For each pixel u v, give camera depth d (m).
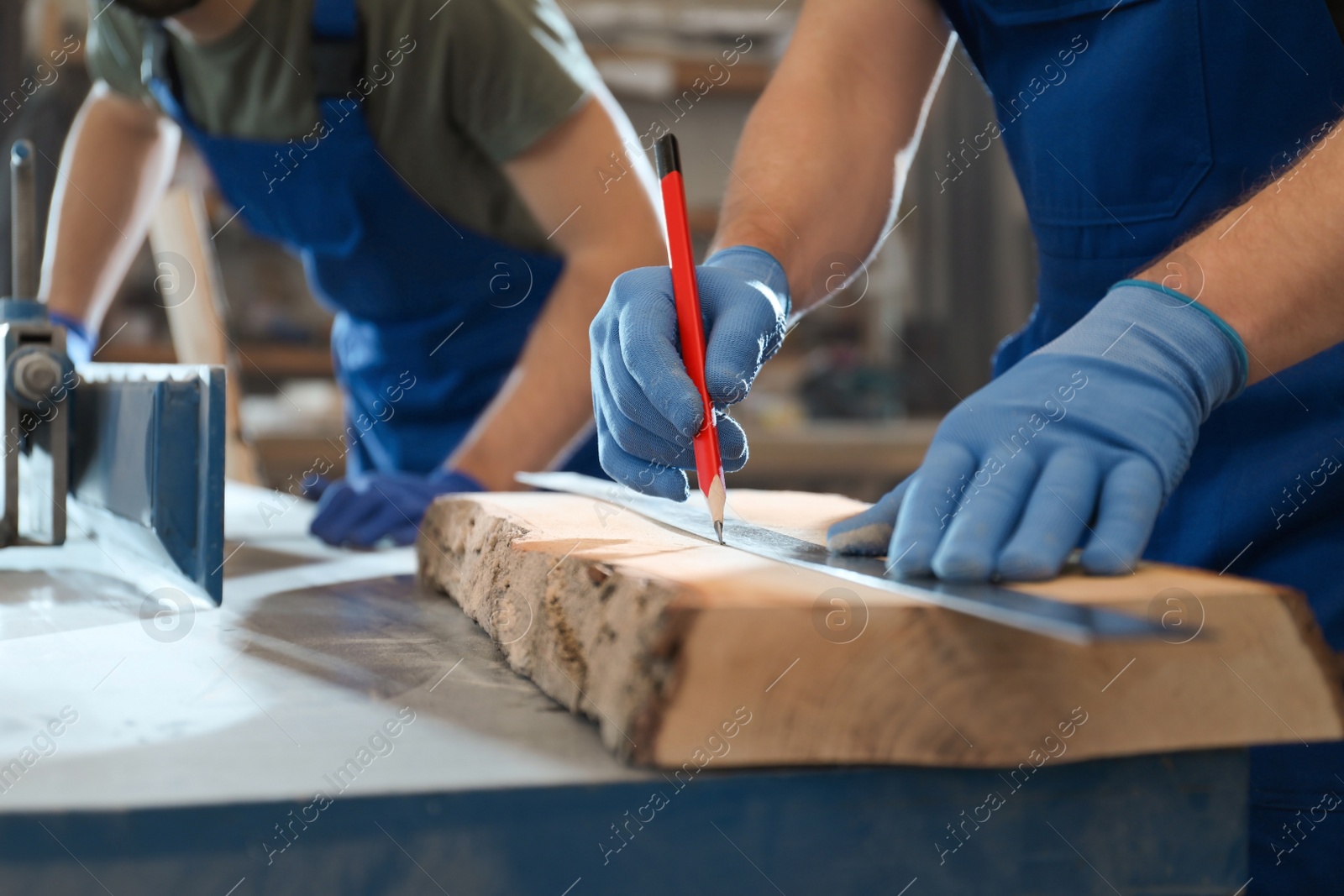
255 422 2.62
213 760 0.43
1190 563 0.78
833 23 0.94
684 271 0.67
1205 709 0.46
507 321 1.48
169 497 0.68
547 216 1.29
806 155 0.89
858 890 0.44
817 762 0.44
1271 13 0.74
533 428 1.23
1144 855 0.46
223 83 1.29
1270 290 0.60
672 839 0.42
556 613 0.54
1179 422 0.58
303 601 0.80
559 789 0.41
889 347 3.25
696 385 0.65
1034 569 0.49
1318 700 0.47
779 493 0.95
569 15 2.90
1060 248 0.89
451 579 0.79
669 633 0.43
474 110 1.22
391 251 1.39
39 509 0.85
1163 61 0.78
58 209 1.53
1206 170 0.79
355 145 1.28
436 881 0.40
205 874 0.38
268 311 3.04
